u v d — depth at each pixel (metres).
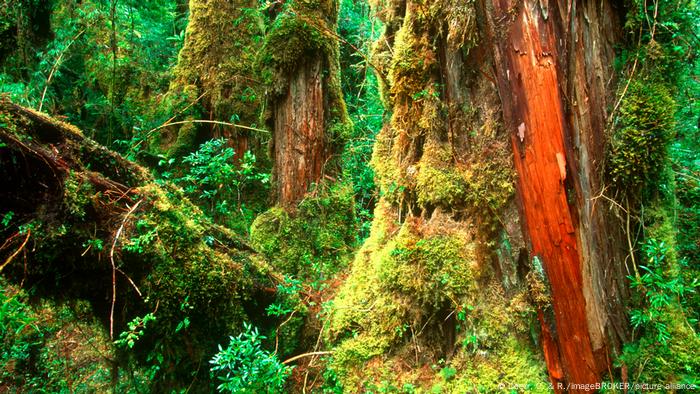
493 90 2.51
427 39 2.74
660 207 2.40
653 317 2.24
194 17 5.70
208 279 2.75
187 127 5.52
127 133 6.23
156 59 7.18
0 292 2.53
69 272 2.60
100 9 6.25
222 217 4.95
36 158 2.40
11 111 2.38
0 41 5.58
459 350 2.53
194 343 2.81
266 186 5.10
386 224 3.07
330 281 3.64
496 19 2.40
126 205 2.69
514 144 2.38
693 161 3.62
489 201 2.48
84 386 3.45
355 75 7.03
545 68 2.24
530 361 2.36
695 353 2.21
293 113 3.97
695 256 2.99
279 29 3.90
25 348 3.51
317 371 2.99
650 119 2.26
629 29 2.34
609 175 2.31
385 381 2.62
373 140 5.24
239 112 5.46
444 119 2.72
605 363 2.22
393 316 2.72
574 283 2.21
